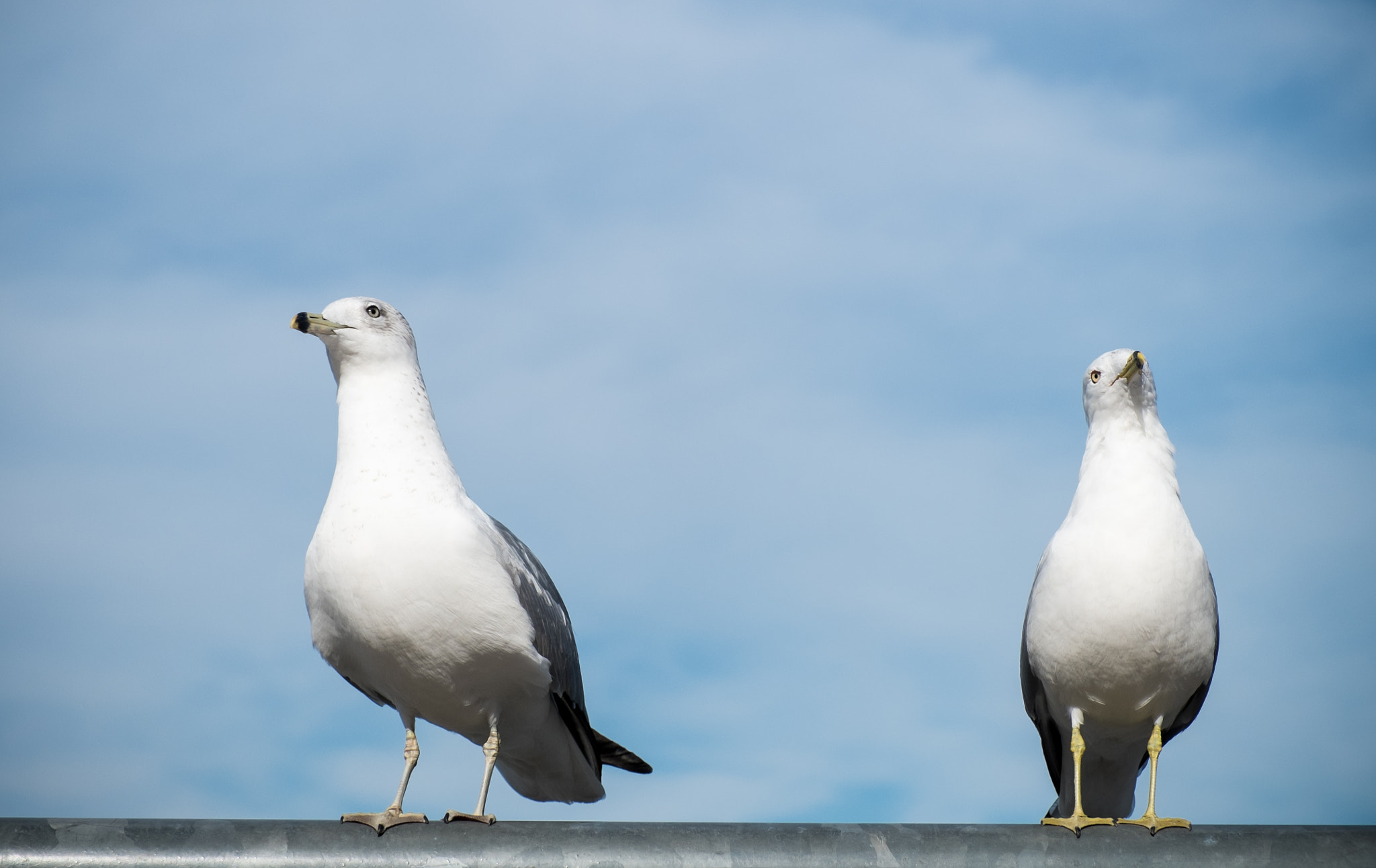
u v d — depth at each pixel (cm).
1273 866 751
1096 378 980
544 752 1055
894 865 739
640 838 741
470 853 741
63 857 725
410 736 982
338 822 751
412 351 1003
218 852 735
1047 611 947
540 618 968
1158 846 753
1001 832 755
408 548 913
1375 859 750
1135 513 931
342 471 950
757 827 747
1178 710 977
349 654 963
